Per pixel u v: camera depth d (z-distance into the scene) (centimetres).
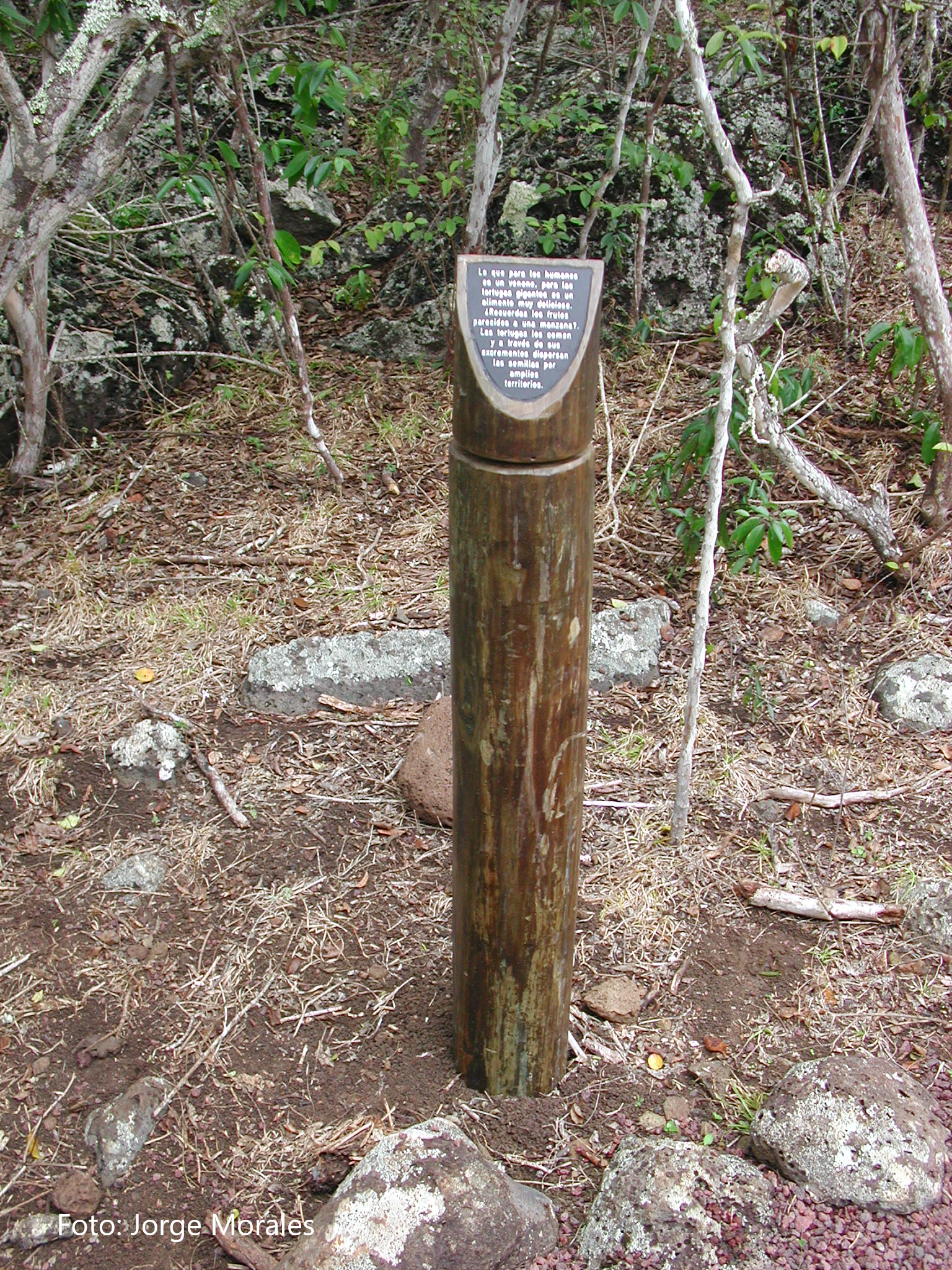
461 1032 197
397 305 452
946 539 333
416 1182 168
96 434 402
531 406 144
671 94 450
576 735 168
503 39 354
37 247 302
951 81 468
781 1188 176
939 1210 172
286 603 326
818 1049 208
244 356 434
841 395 402
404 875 248
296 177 332
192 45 287
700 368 419
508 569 151
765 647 311
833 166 488
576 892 184
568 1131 194
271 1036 212
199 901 241
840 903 237
